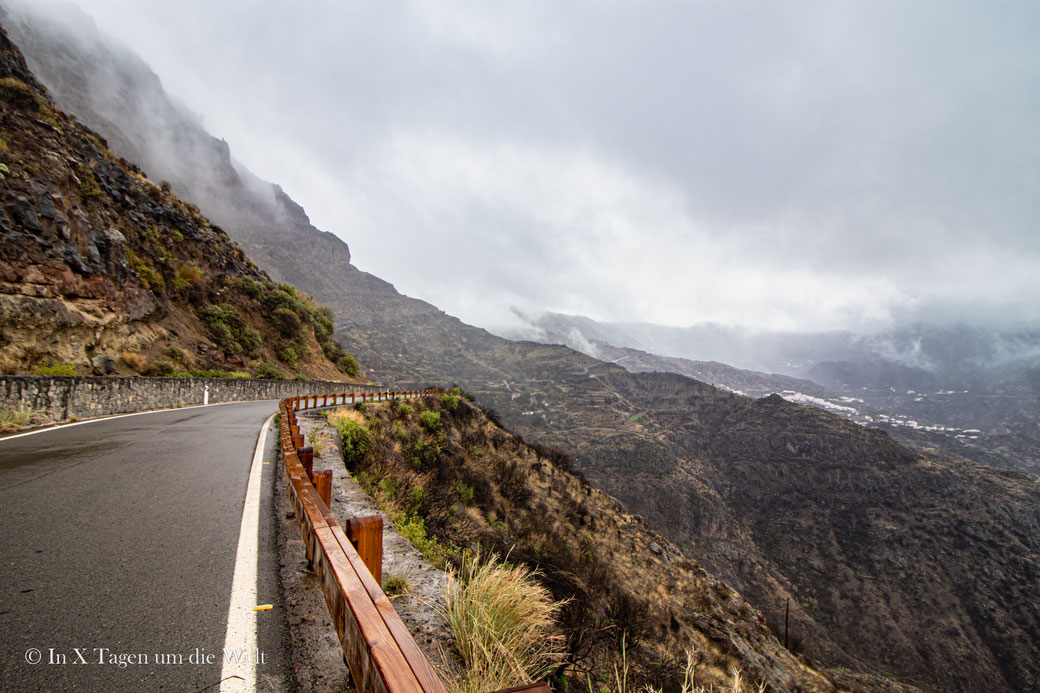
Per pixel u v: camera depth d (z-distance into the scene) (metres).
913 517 196.12
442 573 3.89
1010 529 179.88
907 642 142.62
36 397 11.41
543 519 23.64
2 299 17.11
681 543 170.75
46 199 20.67
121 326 23.31
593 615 5.54
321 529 2.46
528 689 1.30
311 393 41.19
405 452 18.89
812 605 163.88
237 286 42.69
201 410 18.50
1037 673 128.38
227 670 2.20
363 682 1.39
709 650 18.78
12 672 2.09
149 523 4.58
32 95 23.70
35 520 4.47
